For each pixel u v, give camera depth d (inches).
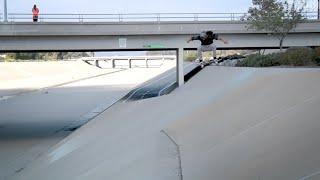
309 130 515.8
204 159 623.8
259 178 469.4
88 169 875.4
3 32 1430.9
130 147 896.9
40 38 1470.2
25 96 3063.5
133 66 5551.2
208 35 1202.6
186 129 847.7
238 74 1046.4
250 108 717.9
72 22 1462.8
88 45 1499.8
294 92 668.7
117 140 1025.5
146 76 4202.8
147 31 1513.3
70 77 4653.1
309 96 629.0
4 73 4571.9
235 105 784.9
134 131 1056.8
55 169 983.6
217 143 661.9
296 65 1025.5
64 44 1486.2
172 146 780.6
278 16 1432.1
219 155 603.5
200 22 1533.0
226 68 1197.1
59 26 1460.4
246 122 670.5
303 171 432.5
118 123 1288.1
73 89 3432.6
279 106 653.9
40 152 1261.1
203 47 1224.8
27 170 1056.2
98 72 5167.3
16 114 2185.0
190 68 1882.4
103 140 1086.4
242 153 563.5
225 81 1068.5
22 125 1818.4
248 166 514.3
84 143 1148.5
